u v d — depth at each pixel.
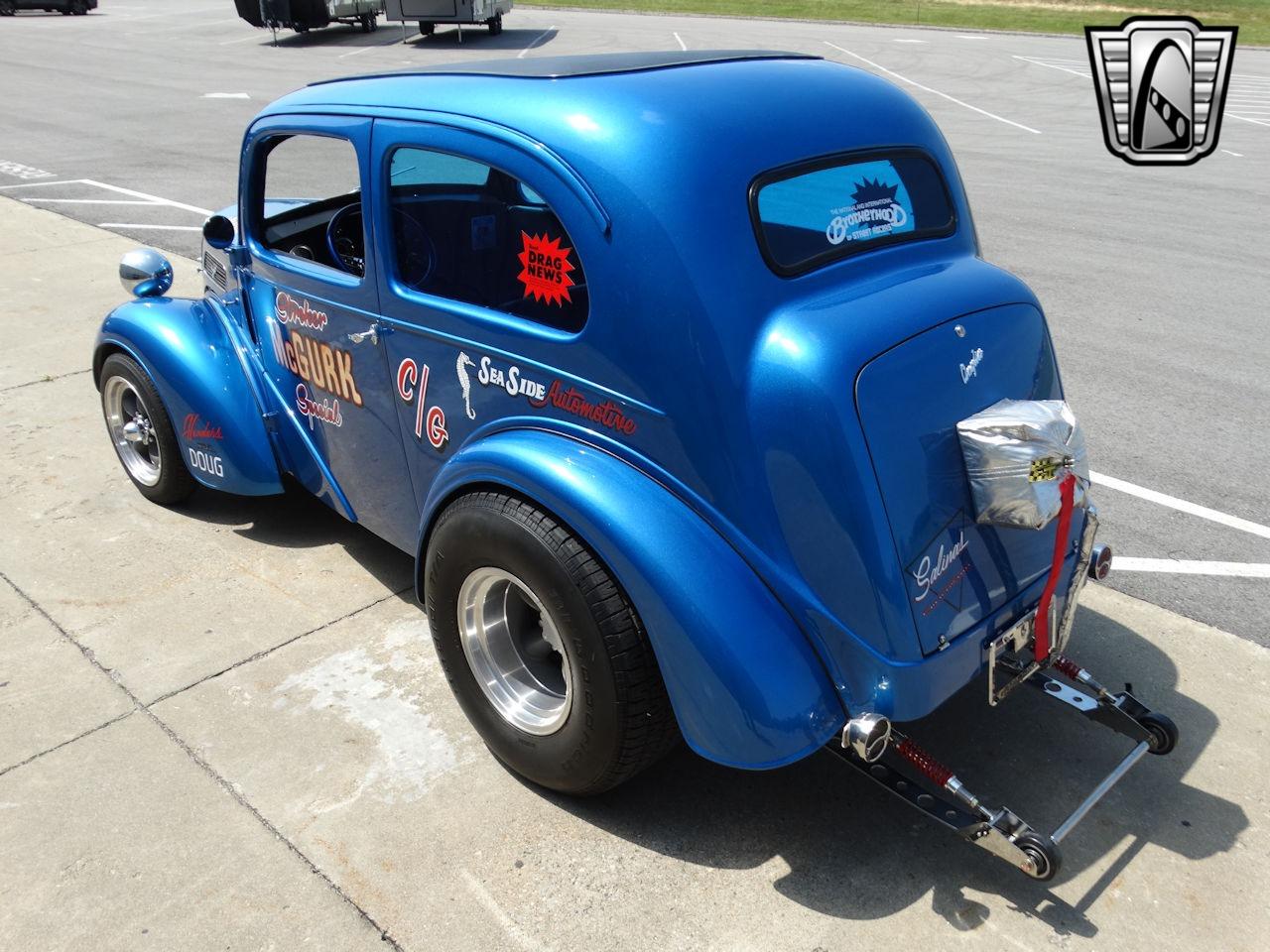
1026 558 2.70
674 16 30.42
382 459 3.37
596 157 2.40
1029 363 2.77
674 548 2.38
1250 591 3.94
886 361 2.36
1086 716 2.95
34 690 3.32
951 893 2.60
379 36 25.97
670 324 2.33
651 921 2.53
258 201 3.70
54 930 2.50
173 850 2.72
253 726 3.17
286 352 3.70
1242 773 2.99
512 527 2.57
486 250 2.70
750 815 2.85
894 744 2.60
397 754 3.07
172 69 20.88
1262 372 6.26
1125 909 2.55
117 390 4.40
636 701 2.51
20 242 8.57
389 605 3.79
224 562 4.07
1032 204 10.69
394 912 2.55
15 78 19.83
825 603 2.39
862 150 2.69
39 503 4.50
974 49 24.94
